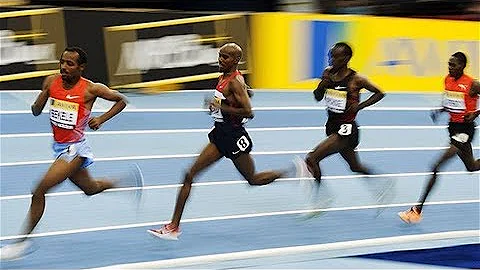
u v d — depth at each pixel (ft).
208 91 69.15
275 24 70.95
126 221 38.09
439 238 37.83
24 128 54.65
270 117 62.69
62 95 31.17
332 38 73.10
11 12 62.23
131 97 65.82
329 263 32.89
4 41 62.13
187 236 36.22
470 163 40.88
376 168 52.13
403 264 32.96
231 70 34.40
